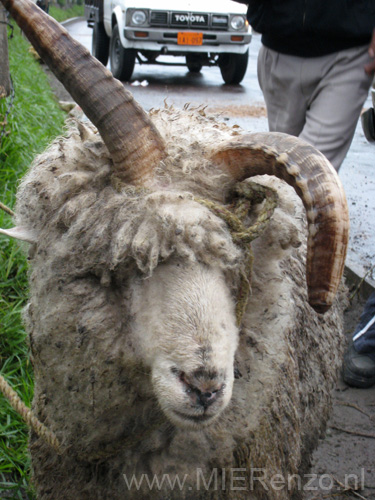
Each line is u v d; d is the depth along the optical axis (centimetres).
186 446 212
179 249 183
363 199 690
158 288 187
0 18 485
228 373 183
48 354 205
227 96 1148
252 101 1112
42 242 203
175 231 181
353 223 623
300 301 245
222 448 213
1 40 494
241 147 190
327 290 179
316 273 178
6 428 313
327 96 354
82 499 226
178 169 195
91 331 195
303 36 349
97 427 209
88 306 195
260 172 193
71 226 193
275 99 387
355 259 542
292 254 247
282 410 228
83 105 185
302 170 176
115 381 201
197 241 181
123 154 188
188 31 1182
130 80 1234
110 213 190
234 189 200
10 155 525
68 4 3753
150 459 217
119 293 196
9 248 420
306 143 181
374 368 399
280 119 389
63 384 206
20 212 214
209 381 176
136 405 207
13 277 411
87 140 205
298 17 345
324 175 174
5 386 215
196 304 181
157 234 184
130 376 200
